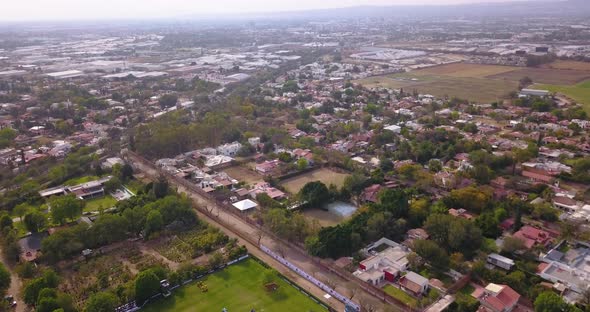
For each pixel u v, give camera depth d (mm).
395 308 139375
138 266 164750
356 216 189125
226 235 186000
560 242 175125
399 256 165250
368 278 152875
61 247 167625
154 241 183750
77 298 146000
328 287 150250
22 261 164875
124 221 181125
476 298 139625
